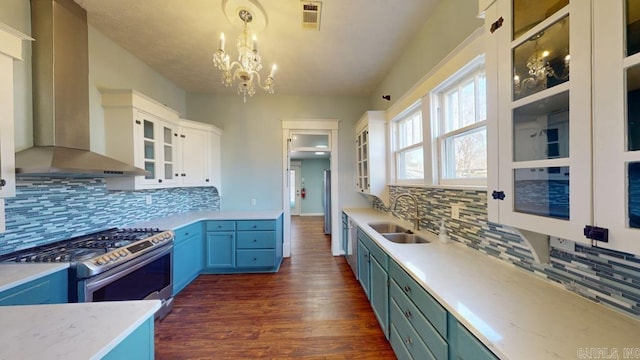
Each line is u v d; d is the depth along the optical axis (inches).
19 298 50.6
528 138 37.4
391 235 90.4
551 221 32.9
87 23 82.8
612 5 25.7
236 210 158.7
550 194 34.0
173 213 139.4
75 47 77.5
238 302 102.9
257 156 159.8
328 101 163.3
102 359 29.0
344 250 159.3
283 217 159.6
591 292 38.0
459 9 68.1
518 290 42.8
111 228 97.3
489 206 43.8
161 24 87.4
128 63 105.8
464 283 46.0
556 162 32.0
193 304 101.4
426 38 86.8
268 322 88.6
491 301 39.2
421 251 65.9
